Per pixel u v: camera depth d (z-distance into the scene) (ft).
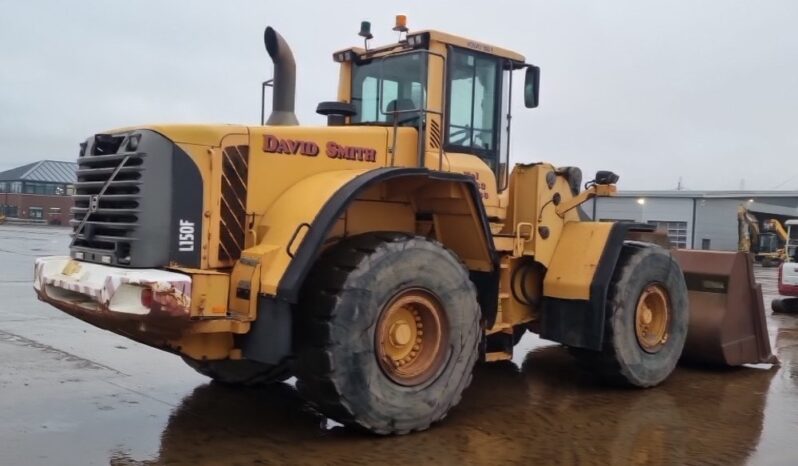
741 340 23.00
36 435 14.32
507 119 20.38
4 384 18.28
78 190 16.17
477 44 19.13
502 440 14.97
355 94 20.31
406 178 15.99
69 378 19.13
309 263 13.78
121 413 16.11
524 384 20.39
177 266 14.21
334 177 15.35
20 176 212.84
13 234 117.08
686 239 135.33
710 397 19.29
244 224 15.14
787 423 16.80
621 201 141.69
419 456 13.76
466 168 18.53
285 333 13.76
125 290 13.24
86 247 15.49
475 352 16.26
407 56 18.79
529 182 19.94
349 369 14.08
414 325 15.60
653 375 20.13
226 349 14.79
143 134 14.47
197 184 14.49
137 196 14.28
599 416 17.07
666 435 15.66
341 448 14.12
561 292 19.74
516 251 19.48
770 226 98.68
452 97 18.74
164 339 14.07
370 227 17.15
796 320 38.34
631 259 19.90
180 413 16.33
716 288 22.88
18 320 28.84
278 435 14.89
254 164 15.20
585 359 20.11
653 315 20.84
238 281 14.28
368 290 14.32
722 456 14.28
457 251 18.11
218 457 13.43
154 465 12.89
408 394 14.97
